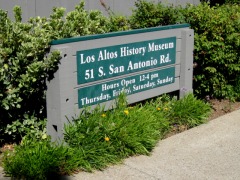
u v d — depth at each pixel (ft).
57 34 17.29
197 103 20.61
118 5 25.54
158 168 16.44
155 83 19.92
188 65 20.98
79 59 16.76
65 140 16.48
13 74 16.83
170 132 19.45
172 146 18.20
